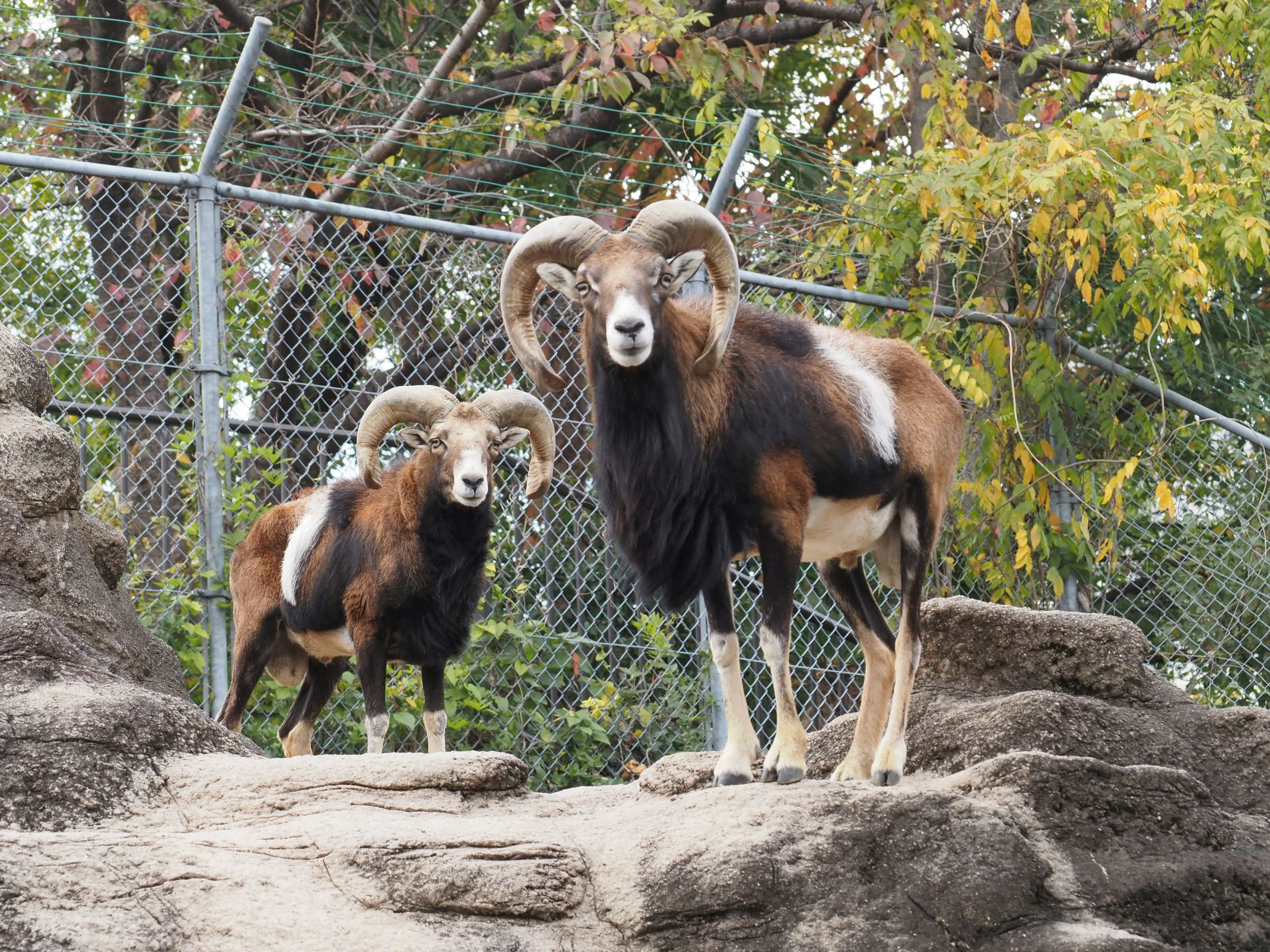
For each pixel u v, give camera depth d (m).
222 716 16.36
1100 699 12.77
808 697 18.83
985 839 9.85
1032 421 19.78
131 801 10.17
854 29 29.47
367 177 21.81
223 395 16.36
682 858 9.63
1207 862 10.40
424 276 18.20
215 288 16.22
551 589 17.80
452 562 16.58
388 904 9.09
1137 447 20.67
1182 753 12.13
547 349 19.05
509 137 21.34
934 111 21.92
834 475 11.83
